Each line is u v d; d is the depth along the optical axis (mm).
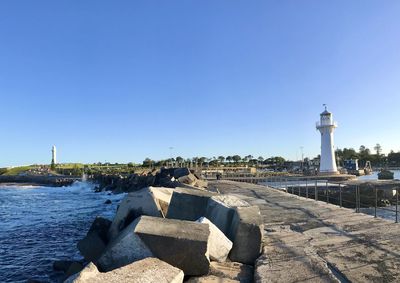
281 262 7008
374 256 7293
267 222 11664
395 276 6109
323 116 59312
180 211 10203
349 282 5930
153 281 5129
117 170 105500
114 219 10836
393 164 146625
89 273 5250
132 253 6590
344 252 7645
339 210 14273
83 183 77312
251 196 20891
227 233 8398
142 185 43844
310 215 13031
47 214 28141
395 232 9531
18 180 104625
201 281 6211
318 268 6559
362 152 164750
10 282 11445
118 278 5125
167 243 6492
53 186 82375
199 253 6465
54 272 12297
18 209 32469
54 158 143875
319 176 54344
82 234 18953
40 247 15961
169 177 32656
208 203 10031
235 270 6914
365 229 10062
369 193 32188
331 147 59688
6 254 14781
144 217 7566
